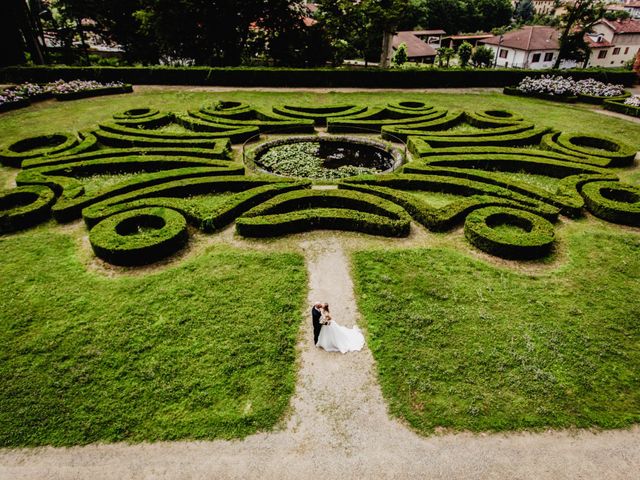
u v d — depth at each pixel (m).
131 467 7.13
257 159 19.69
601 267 12.13
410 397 8.27
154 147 19.91
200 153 18.80
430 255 12.50
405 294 10.87
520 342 9.47
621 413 8.02
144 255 11.88
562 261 12.40
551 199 14.95
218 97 31.00
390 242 13.16
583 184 16.27
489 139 21.02
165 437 7.55
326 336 9.16
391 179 16.25
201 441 7.51
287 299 10.63
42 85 31.06
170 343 9.34
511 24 111.19
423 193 16.17
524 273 11.85
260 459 7.27
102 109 27.44
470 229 13.01
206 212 13.70
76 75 33.41
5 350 9.18
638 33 71.94
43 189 15.13
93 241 11.97
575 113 27.95
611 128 24.62
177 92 32.25
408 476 7.04
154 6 35.28
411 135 21.86
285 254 12.42
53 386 8.38
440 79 35.97
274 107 25.97
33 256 12.39
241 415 7.89
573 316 10.27
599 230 13.98
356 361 9.05
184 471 7.08
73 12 41.91
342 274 11.68
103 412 7.91
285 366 8.87
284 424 7.81
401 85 35.91
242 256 12.29
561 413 7.99
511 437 7.61
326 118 24.86
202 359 8.95
